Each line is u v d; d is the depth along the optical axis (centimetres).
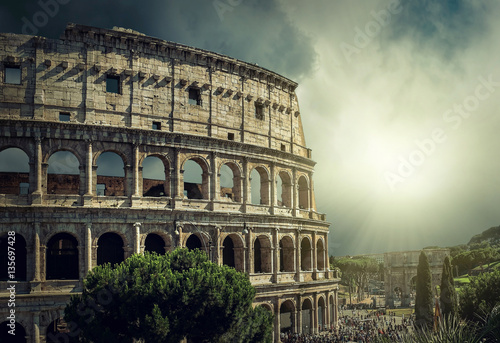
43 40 7694
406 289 18150
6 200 7325
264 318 7044
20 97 7519
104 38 8106
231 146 9206
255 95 9962
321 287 10906
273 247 9744
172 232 8250
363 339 10062
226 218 8888
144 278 6391
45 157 7538
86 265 7481
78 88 7850
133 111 8181
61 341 7462
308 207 11056
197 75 9019
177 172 8462
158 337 5975
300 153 11094
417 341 4362
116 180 9381
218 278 6544
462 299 10156
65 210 7444
